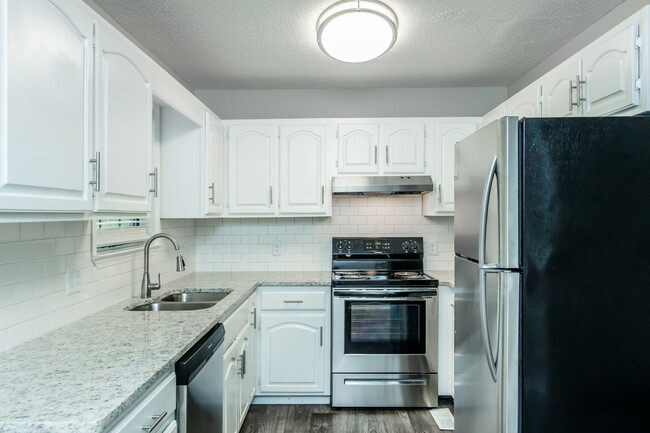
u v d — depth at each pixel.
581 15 1.96
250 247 3.13
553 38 2.21
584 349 1.25
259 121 2.83
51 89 1.00
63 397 0.89
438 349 2.55
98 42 1.22
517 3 1.83
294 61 2.53
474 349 1.59
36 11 0.95
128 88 1.43
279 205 2.83
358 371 2.50
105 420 0.81
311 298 2.56
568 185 1.25
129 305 1.88
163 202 2.42
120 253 1.94
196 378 1.32
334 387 2.50
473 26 2.06
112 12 1.91
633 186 1.25
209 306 2.03
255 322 2.54
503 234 1.27
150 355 1.18
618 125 1.25
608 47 1.48
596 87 1.56
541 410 1.26
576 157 1.25
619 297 1.25
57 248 1.46
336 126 2.82
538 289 1.25
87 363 1.11
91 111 1.18
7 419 0.79
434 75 2.81
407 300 2.49
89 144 1.17
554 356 1.25
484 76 2.83
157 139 2.36
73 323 1.55
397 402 2.50
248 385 2.32
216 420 1.57
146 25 2.04
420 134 2.81
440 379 2.55
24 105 0.91
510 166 1.26
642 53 1.32
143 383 0.97
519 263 1.26
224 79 2.86
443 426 2.30
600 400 1.25
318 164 2.82
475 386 1.58
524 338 1.26
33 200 0.94
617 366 1.25
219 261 3.12
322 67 2.63
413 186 2.71
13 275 1.25
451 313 2.53
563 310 1.25
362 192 2.74
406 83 2.98
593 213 1.25
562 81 1.79
